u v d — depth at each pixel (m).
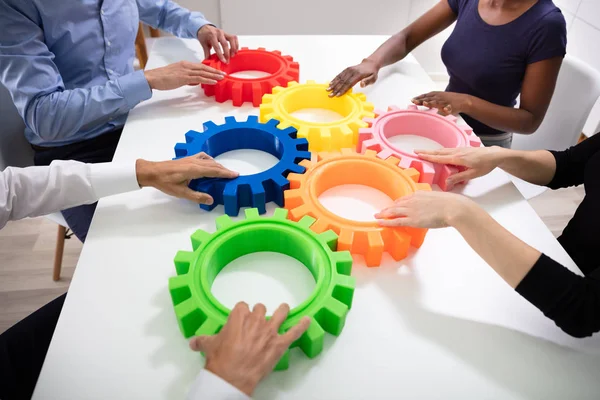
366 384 0.60
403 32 1.37
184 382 0.59
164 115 1.11
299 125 1.02
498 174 0.98
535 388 0.60
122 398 0.57
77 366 0.60
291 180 0.86
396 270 0.76
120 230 0.81
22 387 0.84
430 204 0.74
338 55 1.38
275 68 1.28
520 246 0.68
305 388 0.59
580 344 0.66
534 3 1.14
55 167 0.84
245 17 2.41
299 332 0.59
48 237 1.72
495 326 0.67
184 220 0.84
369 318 0.68
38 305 1.49
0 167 1.14
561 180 0.96
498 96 1.29
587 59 2.12
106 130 1.24
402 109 1.09
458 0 1.35
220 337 0.58
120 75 1.25
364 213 0.86
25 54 1.01
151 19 1.40
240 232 0.75
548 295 0.64
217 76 1.12
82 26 1.12
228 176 0.86
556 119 1.32
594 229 0.86
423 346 0.64
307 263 0.77
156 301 0.69
